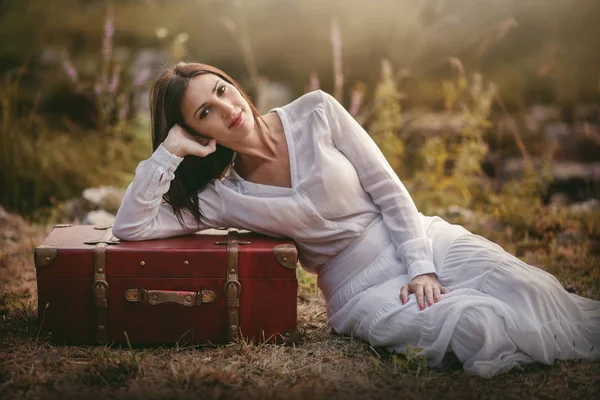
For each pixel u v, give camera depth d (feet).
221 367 8.39
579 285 11.70
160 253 9.07
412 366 8.43
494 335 8.14
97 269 9.07
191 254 9.09
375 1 29.43
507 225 15.23
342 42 29.27
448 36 28.55
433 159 17.31
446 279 9.05
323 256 9.73
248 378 8.29
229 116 9.07
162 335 9.28
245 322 9.27
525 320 8.25
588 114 25.80
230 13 31.30
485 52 28.86
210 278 9.14
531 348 8.21
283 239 9.64
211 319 9.27
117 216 9.43
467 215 15.76
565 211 15.75
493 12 29.17
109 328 9.23
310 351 9.16
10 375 8.30
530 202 15.87
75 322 9.23
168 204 9.73
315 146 9.29
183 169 9.60
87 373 8.31
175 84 9.06
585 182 19.15
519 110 26.35
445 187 17.49
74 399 7.72
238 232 10.05
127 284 9.12
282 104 26.22
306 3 30.55
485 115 16.97
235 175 9.79
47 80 26.91
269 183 9.60
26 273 12.59
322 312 10.97
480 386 7.92
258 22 31.07
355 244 9.50
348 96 27.55
